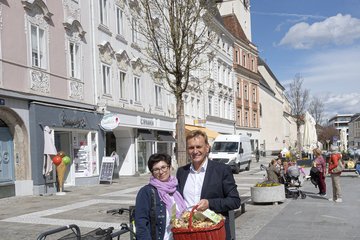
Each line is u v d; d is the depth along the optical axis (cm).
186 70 1191
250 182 2198
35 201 1475
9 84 1577
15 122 1639
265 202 1323
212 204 406
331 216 1096
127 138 2758
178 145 1180
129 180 2402
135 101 2791
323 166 1597
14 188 1631
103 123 2258
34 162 1692
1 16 1552
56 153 1736
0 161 1584
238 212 1124
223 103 4991
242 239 835
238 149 3067
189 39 1302
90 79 2247
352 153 3516
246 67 5994
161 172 420
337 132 10819
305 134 3450
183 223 376
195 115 4053
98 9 2362
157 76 1342
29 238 863
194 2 1162
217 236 364
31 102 1703
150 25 1269
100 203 1393
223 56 4953
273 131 7375
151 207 405
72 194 1692
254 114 6278
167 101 3378
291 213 1158
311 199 1471
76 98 2080
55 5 1933
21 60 1658
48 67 1847
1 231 941
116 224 1005
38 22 1788
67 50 2019
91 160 2166
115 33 2559
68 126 1953
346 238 831
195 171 429
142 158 2959
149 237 395
